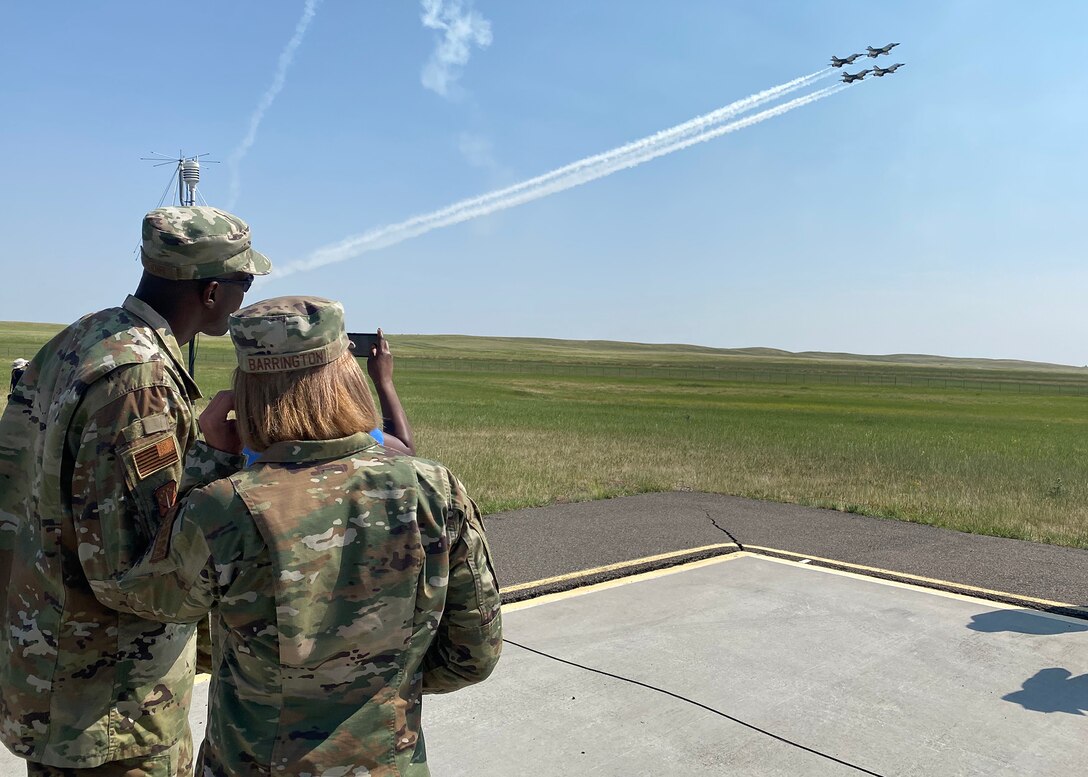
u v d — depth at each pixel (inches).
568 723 138.1
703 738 133.5
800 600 208.8
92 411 65.2
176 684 74.5
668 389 2031.3
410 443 76.7
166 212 73.3
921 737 135.3
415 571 55.0
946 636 183.3
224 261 74.3
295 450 55.5
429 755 126.6
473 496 355.3
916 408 1545.3
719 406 1341.0
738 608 201.6
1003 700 150.1
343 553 53.7
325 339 57.0
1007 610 202.8
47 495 67.5
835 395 1990.7
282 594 51.9
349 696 53.5
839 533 296.0
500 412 959.0
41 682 69.0
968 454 601.6
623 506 343.3
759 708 144.9
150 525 65.9
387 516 55.1
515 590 211.5
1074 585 229.0
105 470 64.9
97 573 64.7
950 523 318.7
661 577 229.9
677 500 361.7
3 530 74.5
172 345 71.9
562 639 178.4
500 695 148.9
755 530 297.7
